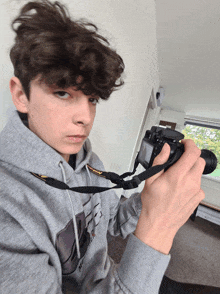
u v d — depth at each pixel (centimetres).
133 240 26
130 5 76
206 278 127
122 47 76
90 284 38
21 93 24
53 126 25
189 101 313
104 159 92
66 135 26
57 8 25
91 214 45
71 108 24
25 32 22
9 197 22
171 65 197
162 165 27
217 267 142
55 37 21
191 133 436
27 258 20
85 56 22
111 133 92
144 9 98
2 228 20
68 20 24
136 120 145
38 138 26
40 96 23
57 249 29
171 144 30
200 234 198
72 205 33
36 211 25
